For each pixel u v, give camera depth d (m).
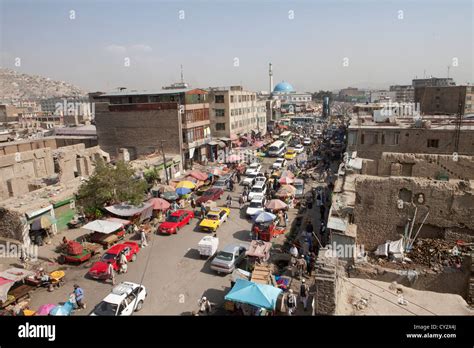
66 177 41.59
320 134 93.81
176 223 32.16
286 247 28.08
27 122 86.19
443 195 22.30
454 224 22.28
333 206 23.30
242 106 80.81
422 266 21.16
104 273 23.48
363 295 15.83
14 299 20.36
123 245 26.55
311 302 20.28
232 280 21.50
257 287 18.56
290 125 113.12
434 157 26.78
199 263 25.97
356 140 39.22
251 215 34.88
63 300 21.38
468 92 71.25
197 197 42.47
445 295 15.70
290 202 38.44
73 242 26.55
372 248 24.31
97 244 28.02
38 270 23.67
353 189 26.19
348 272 20.64
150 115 54.66
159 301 21.02
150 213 34.00
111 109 56.19
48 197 31.75
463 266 20.11
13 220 28.20
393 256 22.16
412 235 23.42
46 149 41.84
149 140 55.41
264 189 41.94
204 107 62.66
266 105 109.50
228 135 72.69
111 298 18.86
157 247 28.86
